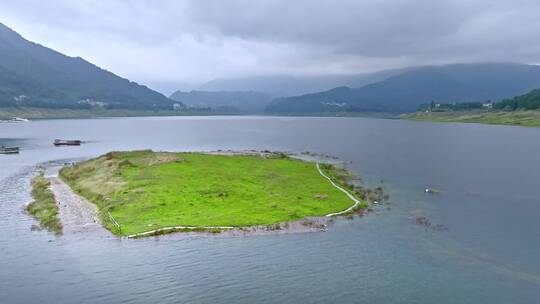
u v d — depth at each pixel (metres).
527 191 93.19
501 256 55.16
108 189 83.69
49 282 47.12
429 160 143.12
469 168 125.12
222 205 74.25
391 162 138.75
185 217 67.50
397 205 80.75
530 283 47.59
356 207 77.12
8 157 153.62
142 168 101.56
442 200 84.94
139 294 44.69
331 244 59.09
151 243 58.22
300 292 45.41
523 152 163.50
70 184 96.44
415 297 44.47
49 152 170.00
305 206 75.88
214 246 57.56
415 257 54.62
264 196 80.94
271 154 141.75
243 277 48.69
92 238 60.06
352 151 171.88
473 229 66.12
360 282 47.72
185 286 46.50
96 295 44.44
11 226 65.94
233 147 191.12
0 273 49.16
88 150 178.12
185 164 106.19
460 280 48.28
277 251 56.28
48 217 69.12
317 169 113.56
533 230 65.69
